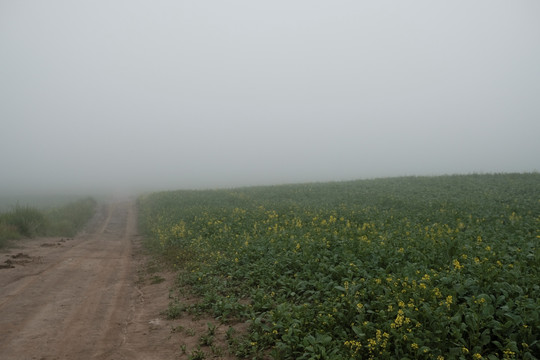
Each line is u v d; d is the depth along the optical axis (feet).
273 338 20.90
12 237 60.03
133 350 21.62
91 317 26.99
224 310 25.96
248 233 45.78
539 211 52.44
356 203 74.74
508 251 29.99
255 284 30.58
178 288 33.35
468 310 18.79
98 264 44.98
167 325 25.43
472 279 22.58
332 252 32.71
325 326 20.29
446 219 47.44
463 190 83.05
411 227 42.45
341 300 22.48
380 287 22.68
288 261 31.32
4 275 37.70
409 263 26.43
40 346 21.94
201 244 45.34
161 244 52.01
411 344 16.65
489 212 51.72
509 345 15.58
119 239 70.28
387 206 67.67
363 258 29.78
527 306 17.74
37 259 45.96
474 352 16.15
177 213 76.23
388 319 19.51
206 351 20.98
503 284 20.76
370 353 17.44
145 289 34.60
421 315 18.78
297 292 26.55
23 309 28.25
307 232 40.57
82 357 20.66
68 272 40.22
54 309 28.48
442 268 26.48
